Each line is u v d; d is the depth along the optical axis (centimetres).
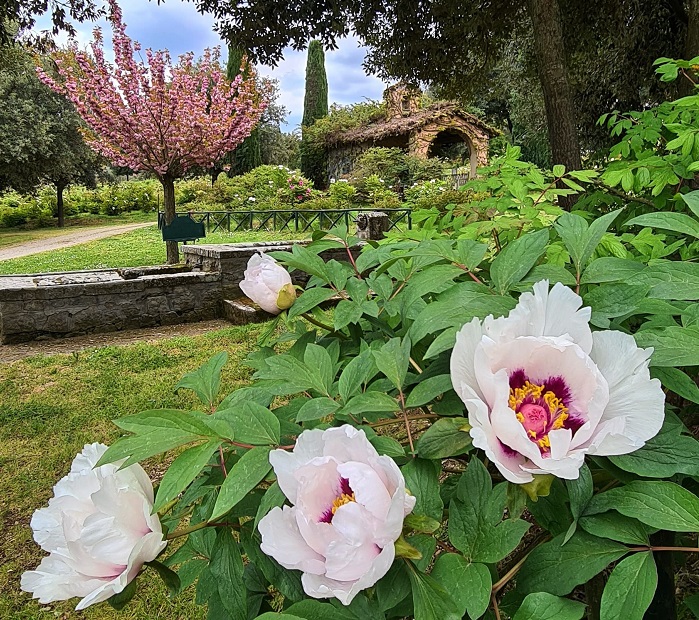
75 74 1002
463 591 54
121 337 632
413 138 1936
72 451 356
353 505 50
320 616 58
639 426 55
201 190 2058
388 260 101
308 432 58
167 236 800
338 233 117
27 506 303
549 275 79
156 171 997
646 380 56
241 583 70
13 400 439
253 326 620
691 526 54
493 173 215
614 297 74
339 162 2294
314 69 2822
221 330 616
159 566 59
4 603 237
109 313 652
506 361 57
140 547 55
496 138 2066
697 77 251
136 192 2953
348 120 2330
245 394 85
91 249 1397
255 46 616
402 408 70
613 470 61
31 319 613
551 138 416
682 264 75
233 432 64
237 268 717
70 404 428
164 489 57
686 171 166
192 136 979
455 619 50
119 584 53
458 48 648
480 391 56
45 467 339
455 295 79
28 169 2238
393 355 73
